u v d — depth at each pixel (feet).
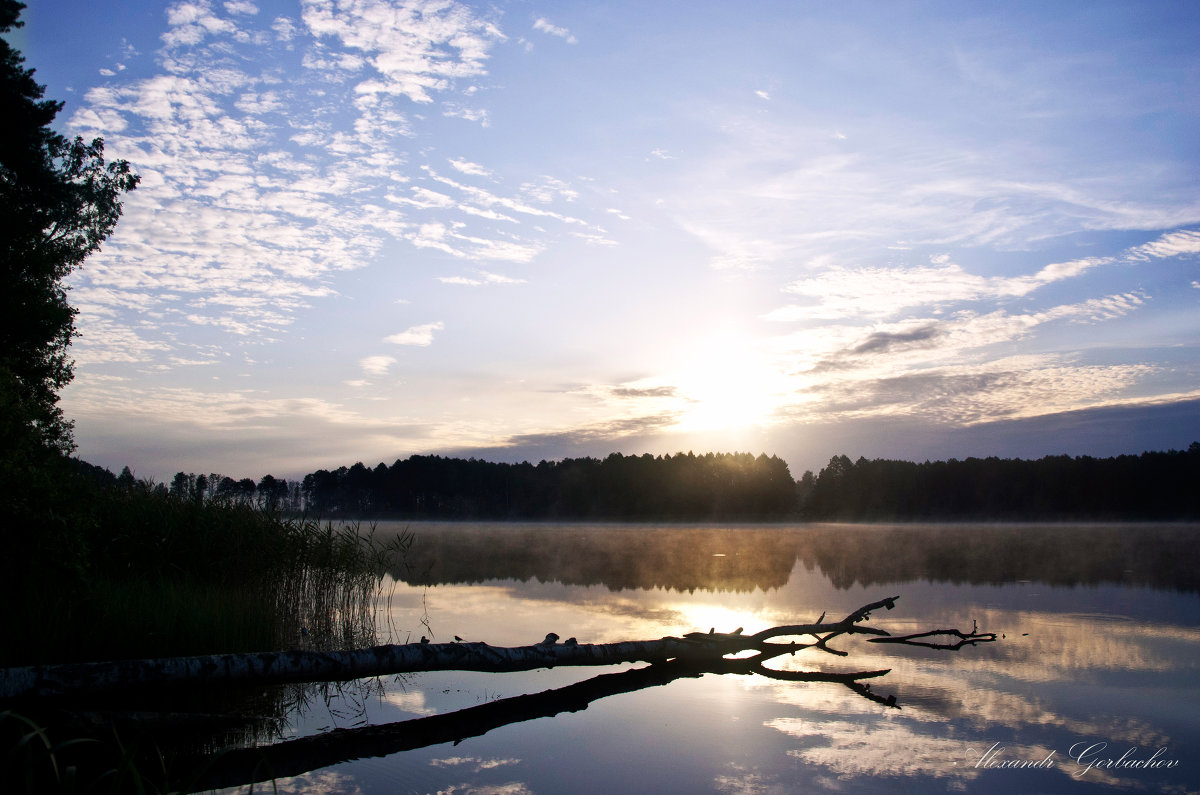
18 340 38.70
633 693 22.34
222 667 18.39
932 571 58.08
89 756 15.79
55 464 26.09
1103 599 40.63
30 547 21.77
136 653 21.08
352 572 32.83
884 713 19.76
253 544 31.09
